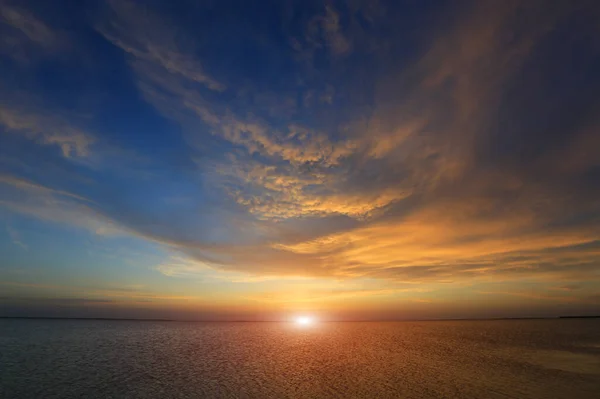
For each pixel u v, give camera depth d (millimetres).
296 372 28578
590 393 22688
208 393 22234
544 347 44688
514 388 23859
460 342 50562
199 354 37750
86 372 27688
